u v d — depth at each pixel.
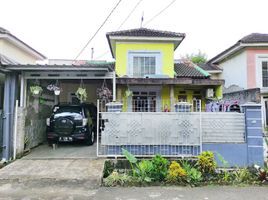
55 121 10.16
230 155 7.82
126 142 7.96
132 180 6.50
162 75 13.51
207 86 13.38
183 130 7.96
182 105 8.16
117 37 13.56
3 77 9.64
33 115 10.12
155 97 13.40
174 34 13.76
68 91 14.45
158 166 6.67
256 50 16.58
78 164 7.58
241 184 6.46
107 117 8.00
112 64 14.79
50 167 7.30
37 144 10.58
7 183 6.29
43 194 5.73
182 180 6.47
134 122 8.00
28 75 9.17
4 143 8.41
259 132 7.85
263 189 6.08
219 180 6.70
